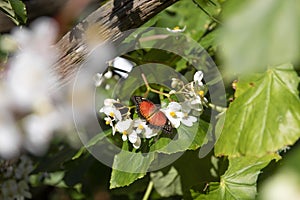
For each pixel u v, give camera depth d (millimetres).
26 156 1854
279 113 1450
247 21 782
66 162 1841
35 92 1449
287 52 758
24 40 1455
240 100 1492
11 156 1815
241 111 1486
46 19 1509
